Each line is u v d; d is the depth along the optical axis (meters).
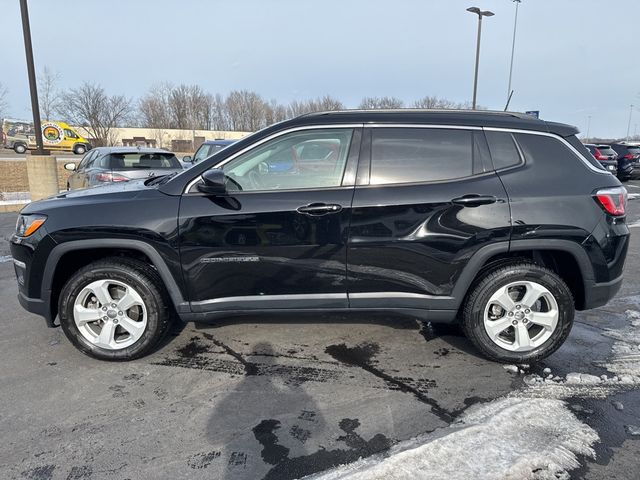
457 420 2.63
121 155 8.52
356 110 3.28
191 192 3.12
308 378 3.11
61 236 3.12
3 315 4.22
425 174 3.11
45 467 2.25
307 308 3.22
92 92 34.53
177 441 2.45
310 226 3.05
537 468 2.22
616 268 3.21
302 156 3.14
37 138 11.54
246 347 3.56
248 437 2.48
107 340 3.29
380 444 2.42
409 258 3.10
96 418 2.66
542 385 3.02
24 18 10.89
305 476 2.18
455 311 3.20
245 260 3.11
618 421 2.62
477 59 23.23
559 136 3.22
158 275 3.27
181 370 3.21
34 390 2.95
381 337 3.75
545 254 3.36
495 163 3.14
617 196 3.19
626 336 3.79
